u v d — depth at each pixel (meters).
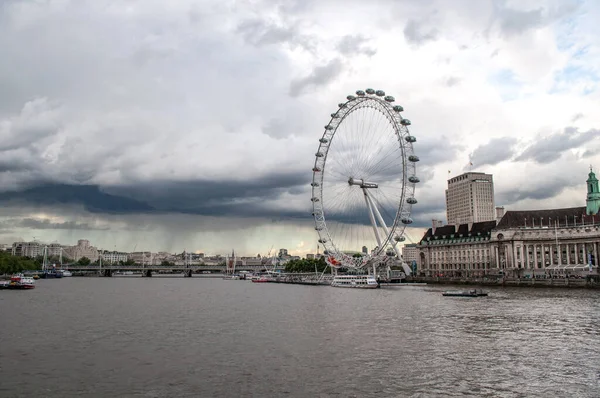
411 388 55.72
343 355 71.25
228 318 114.44
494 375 60.66
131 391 55.47
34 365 66.75
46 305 148.75
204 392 54.88
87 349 76.88
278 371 62.94
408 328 94.62
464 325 97.56
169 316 119.44
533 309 123.19
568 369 63.06
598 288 194.25
